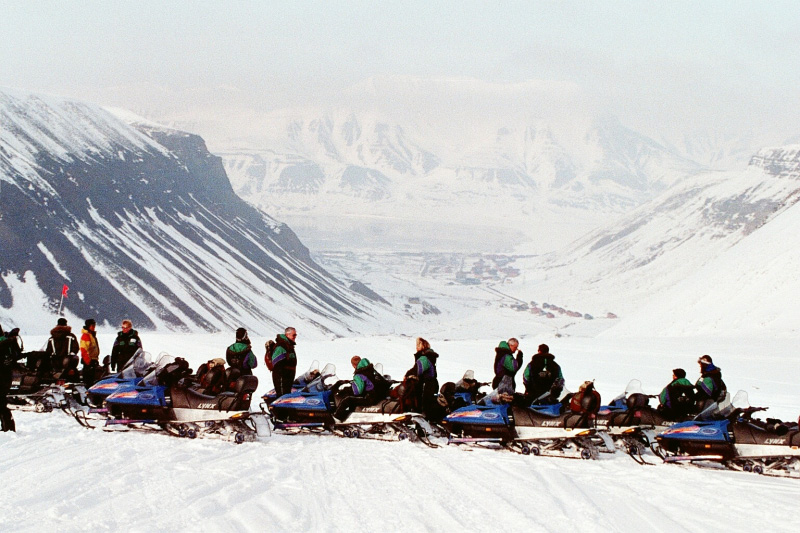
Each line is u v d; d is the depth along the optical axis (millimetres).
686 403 14945
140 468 12625
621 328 112750
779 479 12727
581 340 62344
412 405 16078
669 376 37219
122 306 182375
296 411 17031
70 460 13211
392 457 14148
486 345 55250
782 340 59531
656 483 12211
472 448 15336
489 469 13133
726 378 37031
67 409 18656
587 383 14570
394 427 16000
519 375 40156
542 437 14688
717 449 13680
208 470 12562
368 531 9172
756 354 48938
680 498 11117
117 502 10352
